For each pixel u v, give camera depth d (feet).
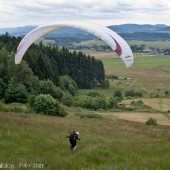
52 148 107.65
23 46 126.41
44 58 593.83
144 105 557.33
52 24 120.06
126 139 155.22
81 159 89.10
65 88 649.61
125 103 577.43
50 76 584.81
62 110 293.43
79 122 241.55
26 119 192.24
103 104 474.90
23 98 431.84
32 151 101.35
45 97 293.43
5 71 467.93
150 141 143.43
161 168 84.38
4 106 287.28
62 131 156.87
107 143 125.29
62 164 83.15
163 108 534.78
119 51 111.55
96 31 113.60
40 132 139.64
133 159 93.71
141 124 296.30
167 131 226.17
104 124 248.11
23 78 473.67
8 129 135.74
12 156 92.99
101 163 87.81
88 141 130.62
